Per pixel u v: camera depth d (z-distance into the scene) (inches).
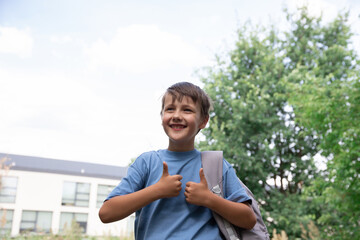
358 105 193.9
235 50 430.9
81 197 837.8
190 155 54.9
